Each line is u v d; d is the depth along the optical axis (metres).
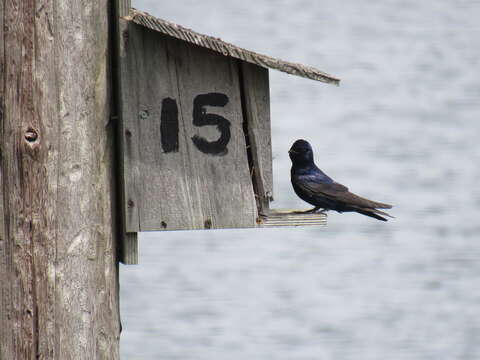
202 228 9.34
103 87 8.34
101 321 8.12
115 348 8.32
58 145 7.75
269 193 9.60
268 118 9.56
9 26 7.55
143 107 9.09
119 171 9.05
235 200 9.47
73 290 7.83
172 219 9.20
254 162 9.55
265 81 9.52
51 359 7.64
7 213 7.55
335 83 9.33
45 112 7.66
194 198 9.30
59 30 7.79
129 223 8.96
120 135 9.01
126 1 8.91
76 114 7.95
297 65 9.27
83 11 8.05
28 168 7.56
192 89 9.30
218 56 9.38
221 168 9.42
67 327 7.77
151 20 8.84
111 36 8.97
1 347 7.53
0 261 7.55
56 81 7.75
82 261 7.91
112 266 8.38
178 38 9.04
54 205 7.70
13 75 7.55
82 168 7.97
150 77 9.12
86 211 7.99
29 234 7.56
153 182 9.11
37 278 7.59
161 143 9.17
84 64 8.05
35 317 7.57
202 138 9.35
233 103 9.45
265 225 9.57
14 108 7.55
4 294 7.54
